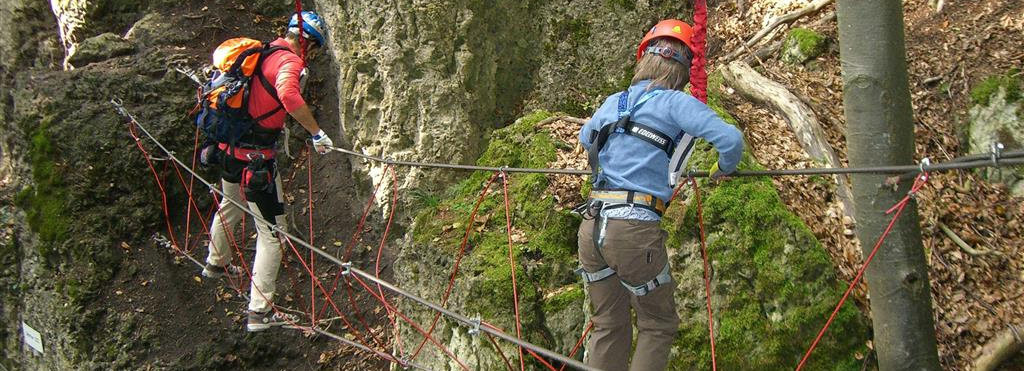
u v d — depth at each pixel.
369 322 6.16
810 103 5.47
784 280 4.38
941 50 5.84
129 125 6.31
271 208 4.98
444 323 5.21
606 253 3.11
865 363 4.27
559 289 5.05
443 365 5.18
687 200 4.66
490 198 5.64
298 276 6.28
